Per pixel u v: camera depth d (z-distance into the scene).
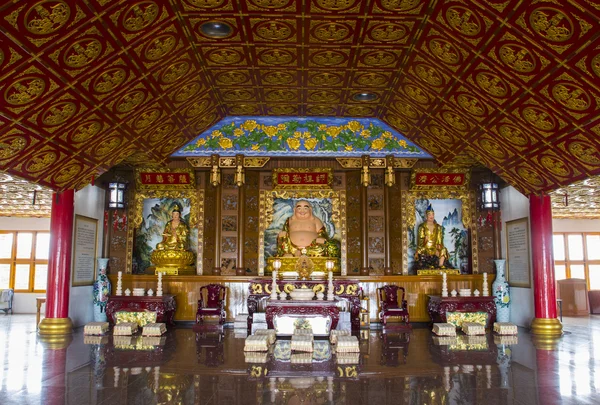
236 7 7.50
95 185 13.62
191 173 13.84
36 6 5.85
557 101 7.90
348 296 12.35
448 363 7.74
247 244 14.02
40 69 6.94
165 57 8.45
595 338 10.82
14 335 11.02
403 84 10.34
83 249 12.86
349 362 7.79
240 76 10.20
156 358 8.12
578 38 6.40
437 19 7.59
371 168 13.70
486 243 14.10
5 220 18.83
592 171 9.36
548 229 11.65
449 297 12.19
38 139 8.59
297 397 5.75
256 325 12.05
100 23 6.69
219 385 6.29
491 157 11.27
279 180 13.89
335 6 7.52
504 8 6.57
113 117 9.32
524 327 12.64
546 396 5.84
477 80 8.60
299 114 13.02
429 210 14.24
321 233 14.25
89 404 5.48
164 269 13.58
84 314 12.84
